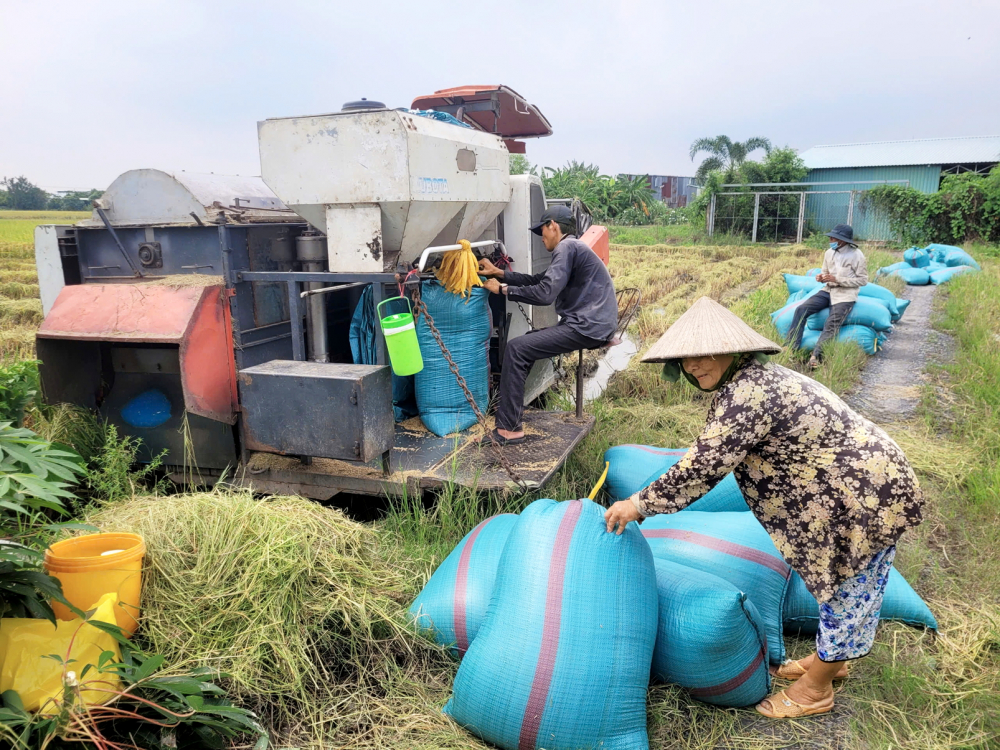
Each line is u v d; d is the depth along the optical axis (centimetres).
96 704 217
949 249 1638
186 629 272
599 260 453
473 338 483
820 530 251
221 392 412
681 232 3484
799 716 276
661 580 291
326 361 489
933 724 270
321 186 407
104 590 256
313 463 421
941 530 432
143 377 442
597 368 809
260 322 445
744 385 245
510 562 269
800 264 2077
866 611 257
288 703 270
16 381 401
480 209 495
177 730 238
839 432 246
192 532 301
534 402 638
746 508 373
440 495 398
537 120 638
